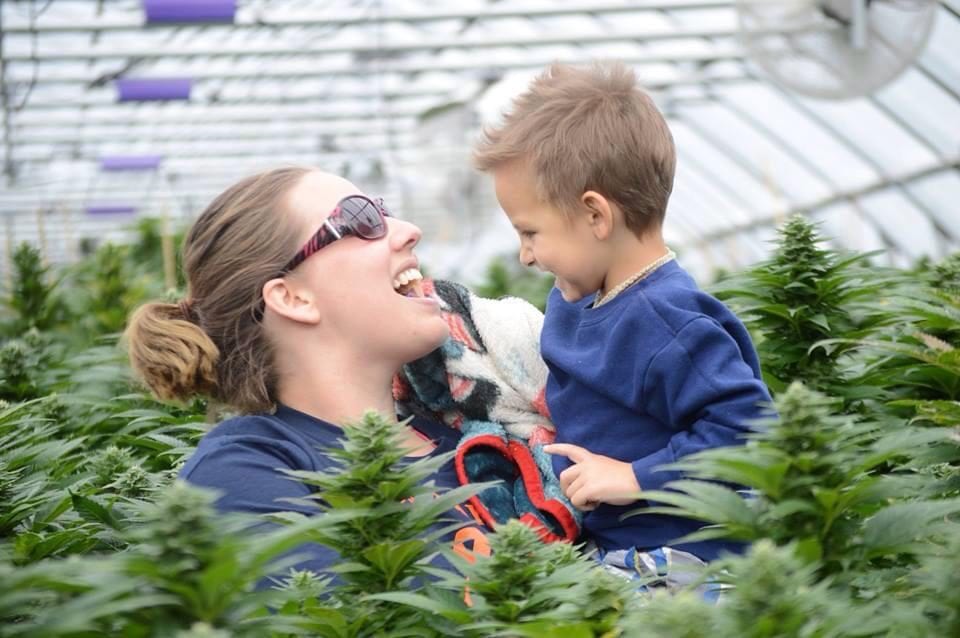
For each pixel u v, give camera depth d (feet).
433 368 18.89
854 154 83.51
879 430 15.90
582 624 9.71
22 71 96.73
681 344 16.74
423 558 11.38
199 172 138.00
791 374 18.63
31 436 17.49
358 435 11.37
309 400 17.65
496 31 94.38
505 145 18.49
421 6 89.40
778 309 18.26
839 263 18.66
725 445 16.10
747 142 94.94
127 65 98.37
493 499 17.94
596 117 17.89
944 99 70.08
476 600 10.75
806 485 10.28
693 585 9.75
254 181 18.13
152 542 9.02
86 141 119.03
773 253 19.10
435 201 107.86
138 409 22.18
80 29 86.28
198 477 15.99
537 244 18.38
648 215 17.92
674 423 16.84
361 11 90.53
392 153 129.29
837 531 10.54
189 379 17.52
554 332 18.42
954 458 13.56
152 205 146.41
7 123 107.96
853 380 18.24
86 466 19.65
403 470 11.30
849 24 46.01
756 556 8.85
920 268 31.04
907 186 81.10
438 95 110.73
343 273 17.40
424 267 51.93
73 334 36.37
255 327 17.69
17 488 15.72
